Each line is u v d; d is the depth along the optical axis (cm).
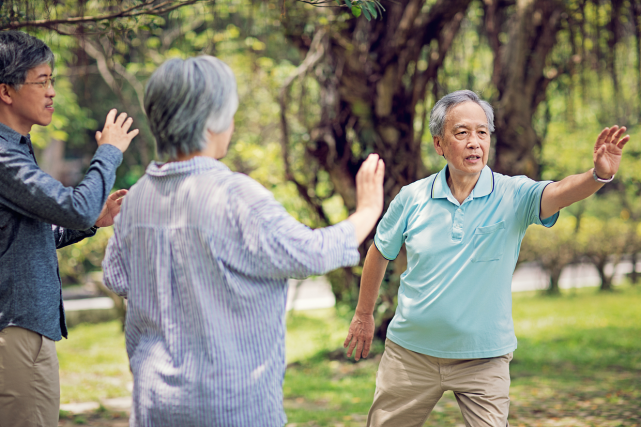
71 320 1336
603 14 677
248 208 162
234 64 1003
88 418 538
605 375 691
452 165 247
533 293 1770
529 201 240
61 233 250
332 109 741
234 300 163
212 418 161
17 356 210
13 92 216
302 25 676
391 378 264
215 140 171
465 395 249
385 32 697
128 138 211
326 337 941
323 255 160
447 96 253
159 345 167
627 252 1720
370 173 177
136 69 955
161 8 378
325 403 625
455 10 647
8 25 360
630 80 746
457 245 244
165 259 166
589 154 1266
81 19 368
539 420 486
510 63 712
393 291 768
